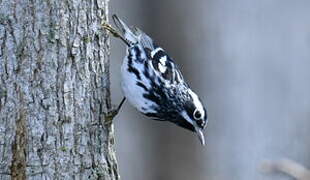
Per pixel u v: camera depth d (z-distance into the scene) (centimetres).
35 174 945
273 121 1850
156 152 1756
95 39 984
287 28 1923
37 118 945
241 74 1811
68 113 959
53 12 947
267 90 1867
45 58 945
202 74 1748
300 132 1861
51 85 949
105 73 996
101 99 989
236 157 1797
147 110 1109
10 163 941
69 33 959
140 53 1093
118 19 1098
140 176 1770
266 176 1725
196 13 1736
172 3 1725
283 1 1927
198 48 1739
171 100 1108
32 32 941
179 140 1738
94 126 981
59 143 955
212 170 1766
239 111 1811
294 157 1842
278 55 1911
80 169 970
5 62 938
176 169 1736
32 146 944
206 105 1775
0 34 937
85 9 971
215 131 1792
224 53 1781
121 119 1802
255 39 1875
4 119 941
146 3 1739
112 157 1007
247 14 1842
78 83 967
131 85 1091
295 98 1897
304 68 1908
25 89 941
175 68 1120
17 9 936
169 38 1725
